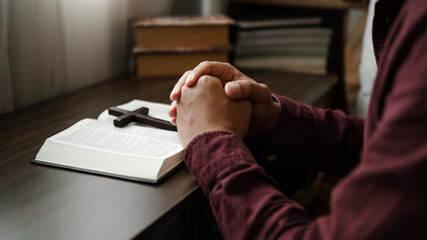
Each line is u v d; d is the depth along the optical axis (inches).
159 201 24.3
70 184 26.1
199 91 28.7
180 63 52.3
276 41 61.2
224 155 24.1
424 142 15.7
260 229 21.5
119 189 25.5
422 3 17.4
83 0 47.1
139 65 51.4
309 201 51.4
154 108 37.1
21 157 29.8
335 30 64.8
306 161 34.6
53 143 29.0
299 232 20.4
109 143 28.9
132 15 56.1
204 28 51.5
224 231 22.6
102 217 22.8
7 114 39.4
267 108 32.3
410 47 17.7
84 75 49.3
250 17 61.1
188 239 51.0
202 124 27.3
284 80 53.9
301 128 33.4
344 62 63.3
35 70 42.7
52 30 43.5
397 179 16.0
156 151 27.9
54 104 42.6
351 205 17.3
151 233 22.4
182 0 64.6
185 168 28.2
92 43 49.5
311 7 66.2
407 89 16.4
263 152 33.9
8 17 37.8
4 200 24.3
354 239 16.9
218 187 23.2
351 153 33.6
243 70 58.9
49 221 22.4
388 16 23.9
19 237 21.0
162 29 50.5
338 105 64.8
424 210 15.6
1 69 38.3
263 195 22.5
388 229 16.2
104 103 42.6
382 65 20.8
